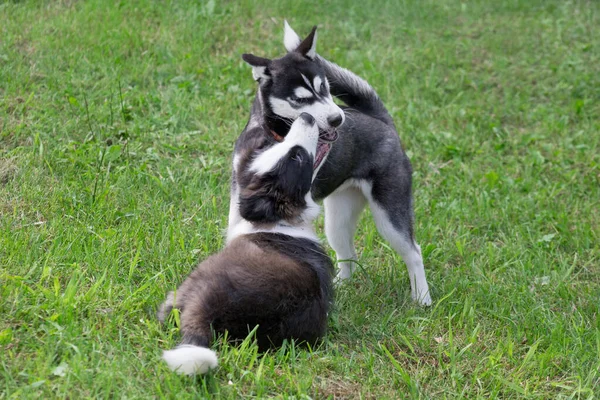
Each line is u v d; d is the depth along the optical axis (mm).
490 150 9953
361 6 13547
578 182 9391
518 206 8680
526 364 5723
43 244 6312
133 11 11672
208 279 5289
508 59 12422
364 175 6641
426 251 7535
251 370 5125
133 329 5398
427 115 10445
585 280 7621
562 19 13852
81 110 8789
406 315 6383
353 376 5328
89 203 7152
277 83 6441
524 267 7512
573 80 11742
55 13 11258
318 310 5520
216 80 10266
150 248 6582
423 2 14172
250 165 5781
